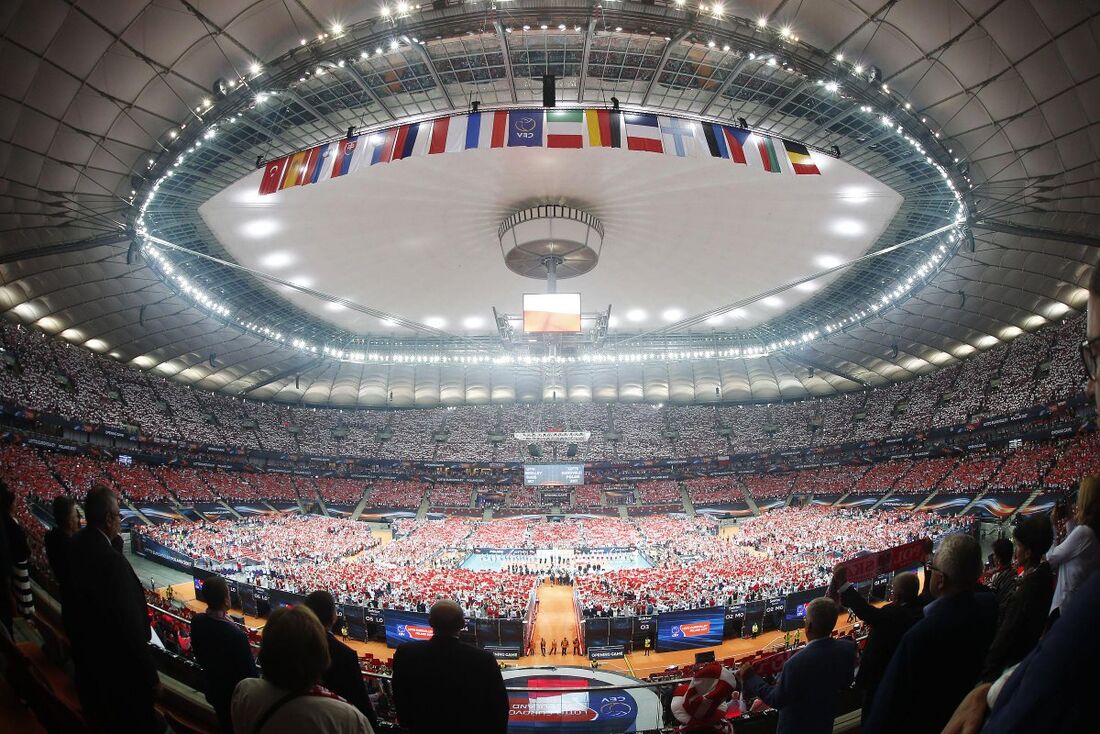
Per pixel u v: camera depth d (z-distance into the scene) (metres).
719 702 6.36
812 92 33.53
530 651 28.80
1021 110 30.59
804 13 27.59
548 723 15.09
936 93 30.78
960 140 33.62
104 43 27.19
